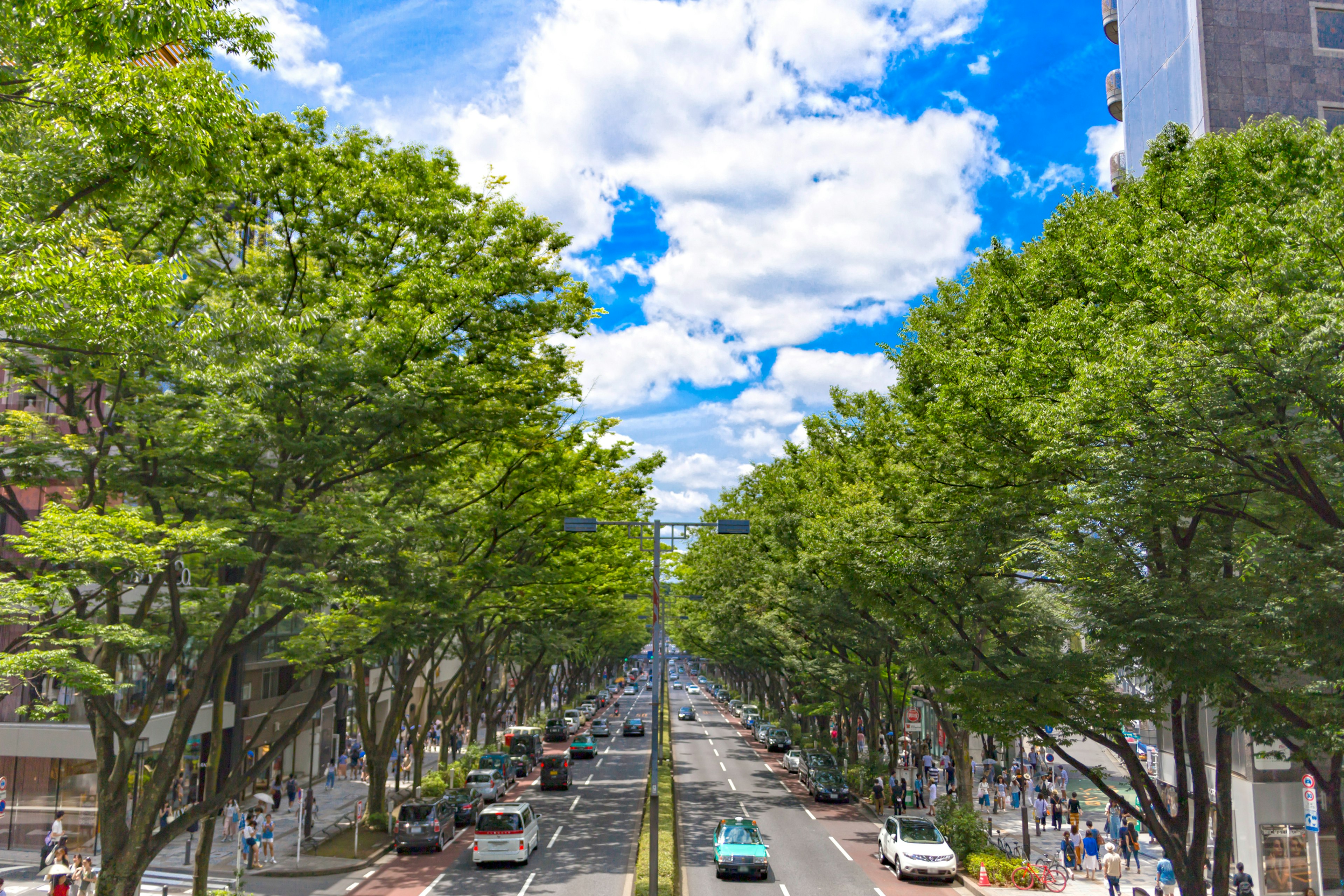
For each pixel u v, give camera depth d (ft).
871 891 78.95
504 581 89.92
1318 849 82.02
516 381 67.56
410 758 166.20
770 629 150.10
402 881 82.02
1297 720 42.55
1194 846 55.52
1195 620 42.55
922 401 64.90
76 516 46.34
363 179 66.23
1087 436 42.65
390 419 57.31
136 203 48.91
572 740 178.91
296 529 54.54
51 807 95.25
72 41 29.55
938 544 63.26
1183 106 106.52
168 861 91.56
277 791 121.70
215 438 53.01
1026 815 85.81
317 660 67.92
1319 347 34.55
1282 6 102.83
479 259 68.08
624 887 78.38
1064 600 62.59
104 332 33.12
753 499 150.51
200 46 32.37
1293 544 41.32
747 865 81.30
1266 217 39.22
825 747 177.99
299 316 57.77
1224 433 38.50
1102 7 143.43
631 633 266.77
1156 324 40.88
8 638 83.10
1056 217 60.49
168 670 60.08
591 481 104.06
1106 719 55.11
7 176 30.66
